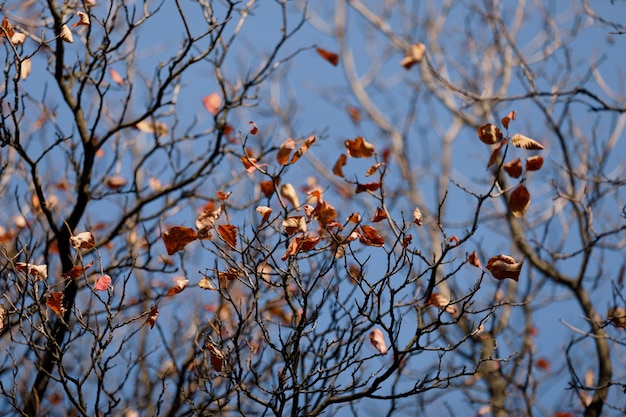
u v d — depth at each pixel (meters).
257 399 4.04
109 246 6.42
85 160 5.37
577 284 6.61
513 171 4.19
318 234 4.67
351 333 4.09
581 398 5.76
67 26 4.94
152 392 5.99
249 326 5.26
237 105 6.01
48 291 4.17
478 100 6.30
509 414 6.27
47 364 4.82
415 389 4.05
